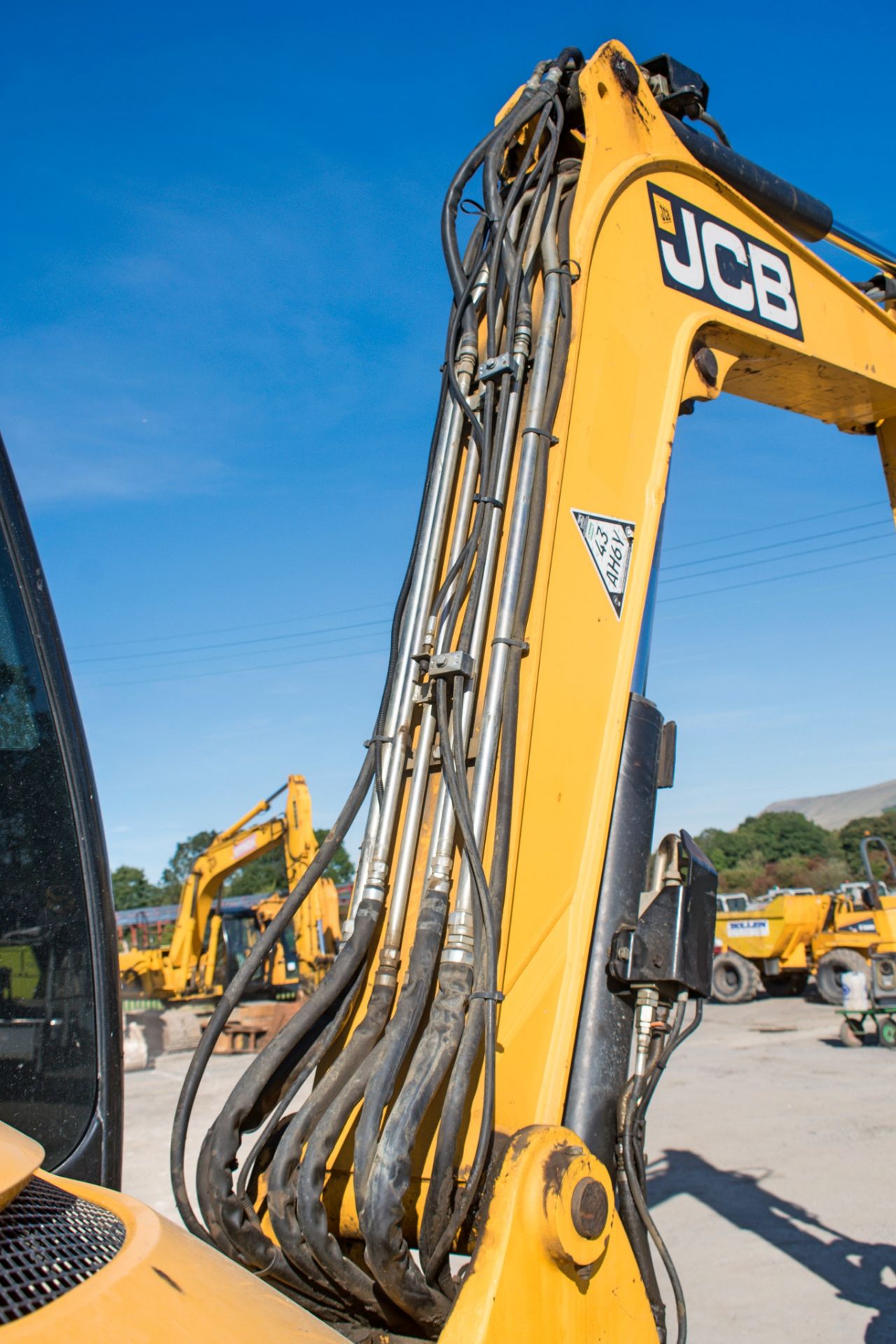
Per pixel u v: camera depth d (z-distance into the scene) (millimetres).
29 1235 1085
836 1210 6062
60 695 1778
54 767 1732
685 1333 1898
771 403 3676
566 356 2332
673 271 2750
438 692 2102
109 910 1742
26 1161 1114
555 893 2123
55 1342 911
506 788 2000
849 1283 4988
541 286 2445
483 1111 1772
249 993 17859
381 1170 1677
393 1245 1657
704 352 2869
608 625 2342
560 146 2729
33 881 1655
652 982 2076
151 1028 16828
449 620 2188
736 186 3033
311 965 15492
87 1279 1045
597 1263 1706
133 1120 9344
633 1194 1946
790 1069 11039
